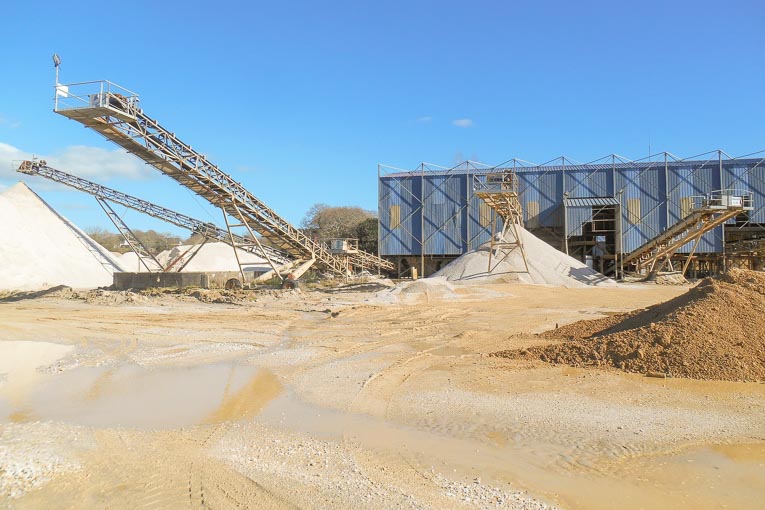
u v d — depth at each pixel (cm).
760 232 6244
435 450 713
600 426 802
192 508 547
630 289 3881
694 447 710
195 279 3716
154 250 8075
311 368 1268
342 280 4628
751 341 1116
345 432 796
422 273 6500
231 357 1444
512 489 587
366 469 648
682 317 1202
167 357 1452
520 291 3462
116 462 681
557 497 566
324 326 2041
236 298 3062
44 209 4806
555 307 2627
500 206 3950
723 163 5972
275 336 1811
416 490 584
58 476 636
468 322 2084
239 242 4372
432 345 1566
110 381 1170
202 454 708
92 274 4516
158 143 2903
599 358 1200
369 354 1438
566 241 5966
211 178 3194
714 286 1283
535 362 1257
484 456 689
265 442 755
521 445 729
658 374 1090
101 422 865
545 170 6391
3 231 4175
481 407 913
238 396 1023
